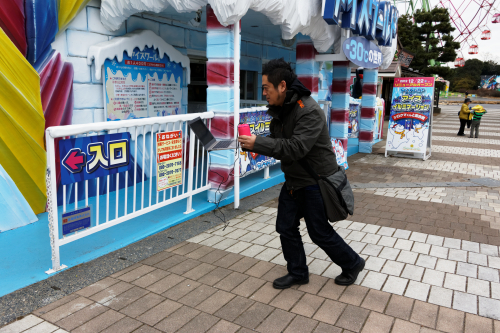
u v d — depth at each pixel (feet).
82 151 10.28
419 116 29.12
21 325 8.11
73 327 8.09
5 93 12.87
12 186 13.29
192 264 11.17
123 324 8.23
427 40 101.96
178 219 14.44
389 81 82.69
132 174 18.85
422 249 12.36
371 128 32.42
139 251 11.92
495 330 8.11
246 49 28.19
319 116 8.42
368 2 19.98
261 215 15.61
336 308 8.94
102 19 16.34
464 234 13.70
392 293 9.64
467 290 9.77
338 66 24.66
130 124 11.60
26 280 9.86
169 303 9.08
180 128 13.76
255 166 18.63
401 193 19.40
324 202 8.84
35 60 14.01
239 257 11.69
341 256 9.58
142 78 18.56
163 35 20.25
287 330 8.09
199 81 27.40
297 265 9.78
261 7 14.52
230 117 15.43
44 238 12.46
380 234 13.65
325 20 17.69
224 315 8.63
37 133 14.05
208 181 16.52
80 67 15.87
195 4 14.07
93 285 9.82
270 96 8.62
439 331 8.07
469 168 26.25
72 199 16.07
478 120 45.11
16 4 13.05
